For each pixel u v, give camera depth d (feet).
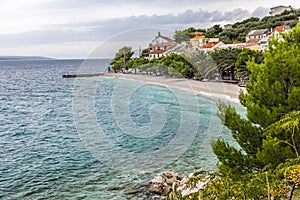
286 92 28.43
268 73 29.19
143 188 43.60
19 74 424.87
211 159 49.16
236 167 28.76
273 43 30.76
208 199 17.20
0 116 117.39
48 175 51.34
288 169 18.06
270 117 27.32
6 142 76.18
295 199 20.34
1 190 46.80
